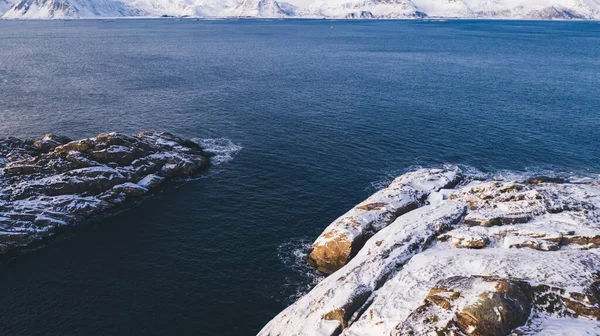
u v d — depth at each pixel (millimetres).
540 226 39781
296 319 33562
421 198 51906
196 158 67812
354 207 51594
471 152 74000
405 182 54938
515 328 26234
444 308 28078
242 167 68375
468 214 44031
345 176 65438
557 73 150625
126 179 59125
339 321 31547
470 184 55812
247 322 37500
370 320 30422
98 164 59031
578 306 28094
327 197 59125
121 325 36719
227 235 50125
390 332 28109
